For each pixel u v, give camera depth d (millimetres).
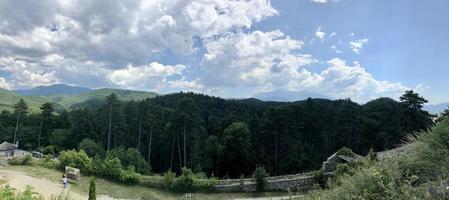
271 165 78188
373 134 77375
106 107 102000
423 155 9289
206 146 81688
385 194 8516
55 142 95250
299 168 73812
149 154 88625
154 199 43844
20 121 112125
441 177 8094
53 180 44281
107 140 101062
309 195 12406
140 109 96938
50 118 107125
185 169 48781
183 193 46562
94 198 28703
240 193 46281
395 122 74312
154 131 94688
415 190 7871
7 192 7016
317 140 84250
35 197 7465
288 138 80188
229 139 73062
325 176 45250
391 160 9750
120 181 48188
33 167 50688
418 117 72500
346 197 9359
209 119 100875
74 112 110125
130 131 97750
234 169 73500
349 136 81875
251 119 86312
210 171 77375
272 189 46531
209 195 46000
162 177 48594
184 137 86000
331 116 84812
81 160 50656
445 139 9516
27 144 104062
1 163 50531
